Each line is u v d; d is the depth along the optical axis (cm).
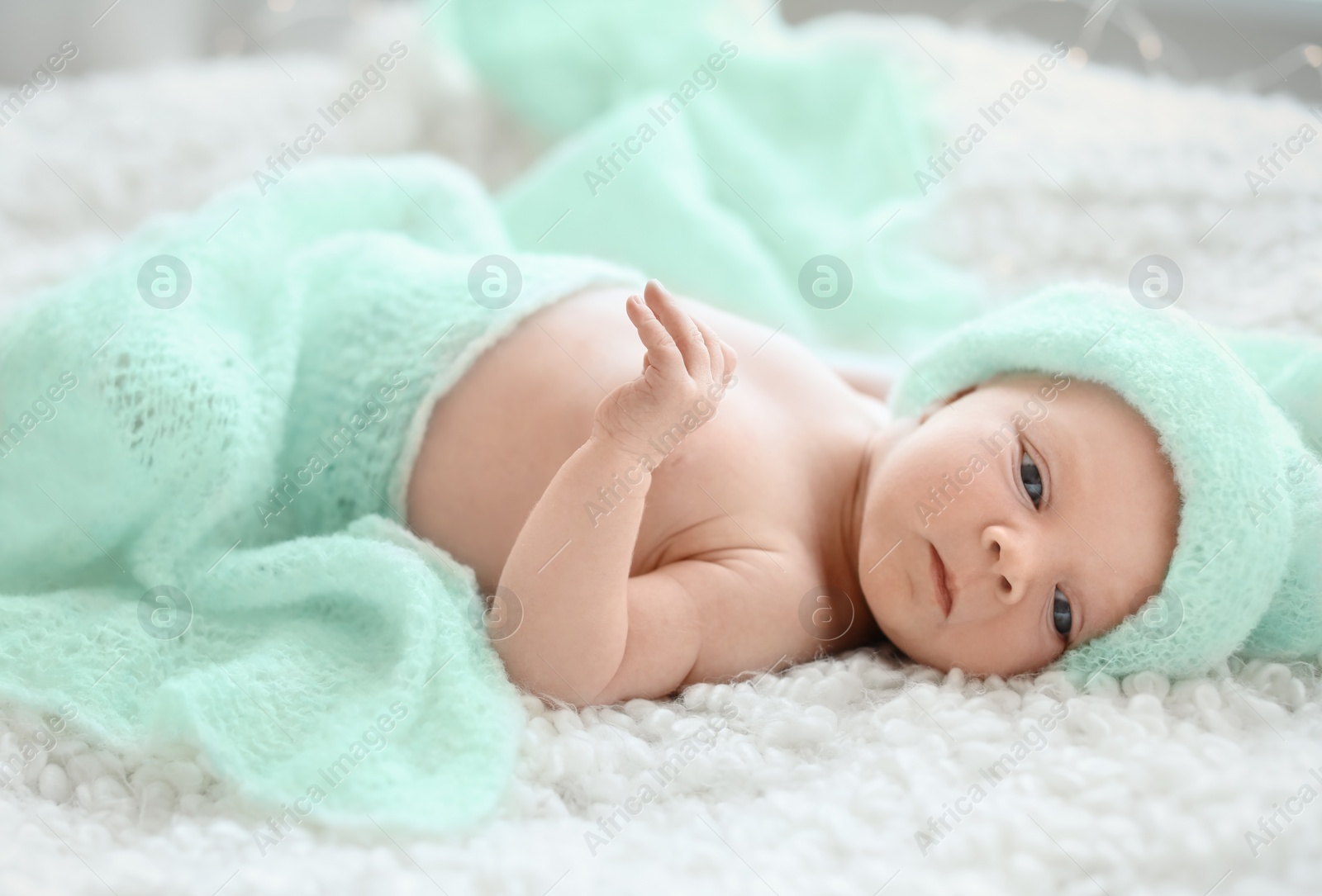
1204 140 223
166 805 104
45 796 104
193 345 134
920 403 150
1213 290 182
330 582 124
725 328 154
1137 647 122
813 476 144
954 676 127
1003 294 207
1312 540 123
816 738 115
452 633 117
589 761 109
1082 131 232
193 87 250
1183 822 96
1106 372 127
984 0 333
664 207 199
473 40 242
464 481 137
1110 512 122
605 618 118
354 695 114
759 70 238
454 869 93
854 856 96
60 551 133
